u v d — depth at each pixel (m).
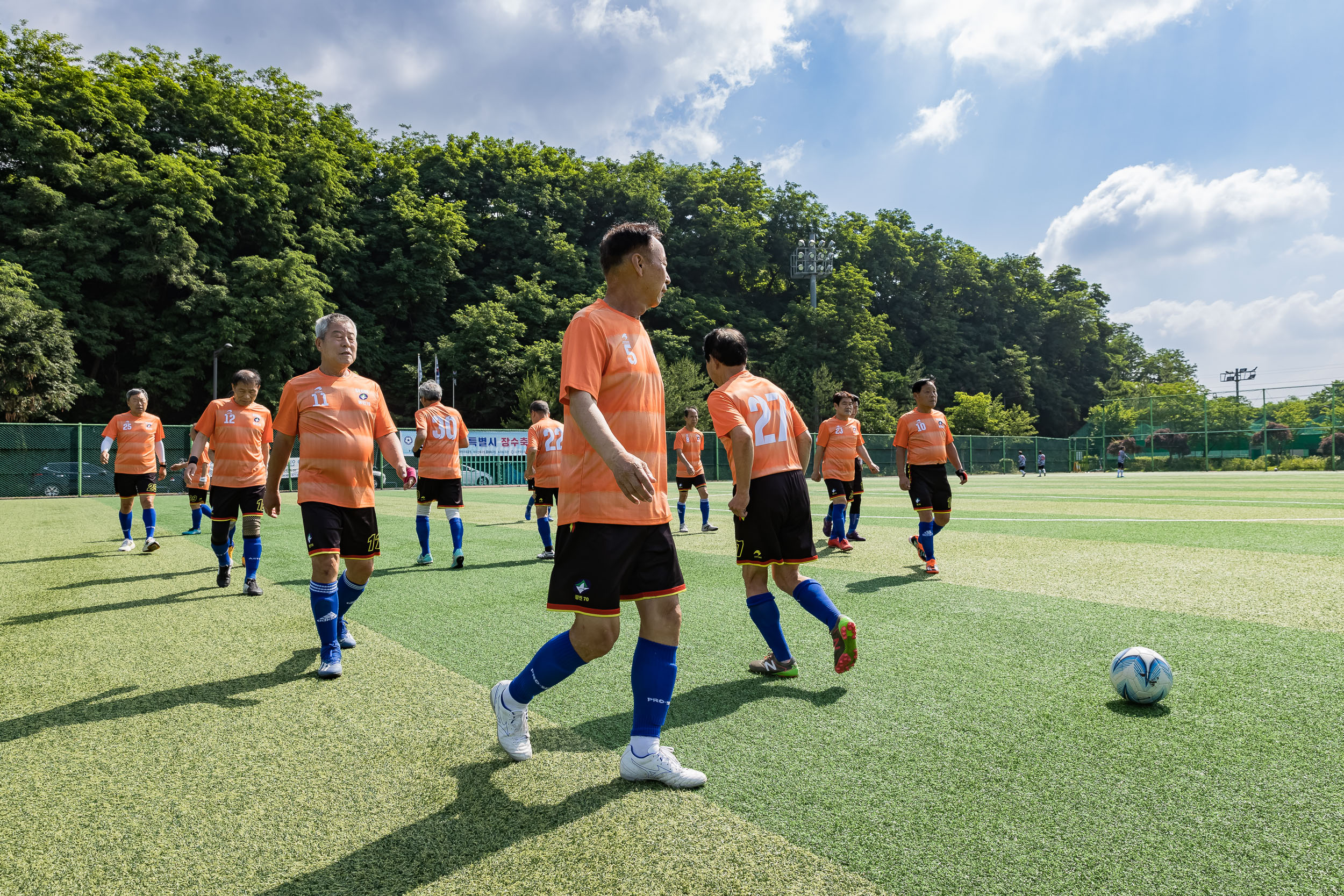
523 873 1.79
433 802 2.17
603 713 2.89
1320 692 2.96
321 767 2.43
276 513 3.92
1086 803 2.07
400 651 3.90
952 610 4.61
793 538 3.34
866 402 47.91
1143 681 2.80
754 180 59.78
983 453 43.78
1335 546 7.28
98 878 1.81
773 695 3.07
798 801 2.12
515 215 47.84
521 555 7.73
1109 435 47.09
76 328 30.84
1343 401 39.44
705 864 1.80
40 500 18.44
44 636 4.29
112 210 32.12
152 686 3.33
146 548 8.07
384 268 41.03
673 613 2.34
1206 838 1.87
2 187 32.44
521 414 36.25
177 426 23.38
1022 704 2.89
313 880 1.78
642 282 2.40
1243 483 23.33
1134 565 6.23
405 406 42.06
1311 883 1.67
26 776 2.40
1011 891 1.66
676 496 19.69
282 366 34.91
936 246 68.19
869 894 1.66
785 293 63.31
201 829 2.04
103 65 37.50
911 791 2.17
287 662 3.73
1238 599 4.79
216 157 38.34
